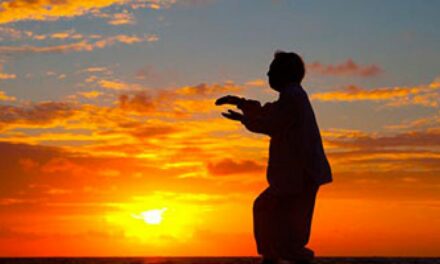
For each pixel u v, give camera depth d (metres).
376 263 190.62
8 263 174.75
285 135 6.90
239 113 7.04
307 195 6.88
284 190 6.81
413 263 195.12
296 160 6.84
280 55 7.12
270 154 7.00
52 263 180.12
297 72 7.07
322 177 6.87
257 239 6.96
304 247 6.88
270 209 6.90
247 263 191.88
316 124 7.01
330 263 163.50
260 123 6.89
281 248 6.82
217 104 7.20
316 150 6.89
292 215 6.85
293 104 6.88
